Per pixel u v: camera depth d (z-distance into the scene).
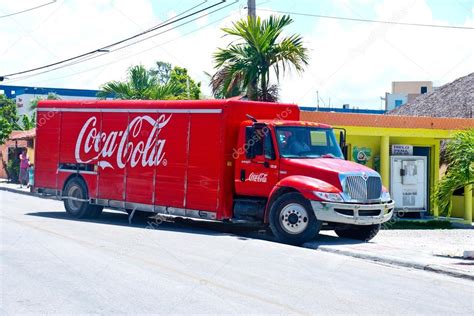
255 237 16.84
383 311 8.66
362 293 9.79
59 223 17.83
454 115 29.39
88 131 19.67
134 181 18.31
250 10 22.00
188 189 17.02
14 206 23.55
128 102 18.67
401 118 22.89
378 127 22.53
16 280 9.80
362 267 12.42
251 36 21.73
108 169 19.00
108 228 17.06
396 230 20.70
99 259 11.80
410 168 23.84
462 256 13.76
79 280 9.88
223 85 22.27
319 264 12.35
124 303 8.51
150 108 18.06
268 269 11.47
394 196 23.66
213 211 16.47
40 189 21.00
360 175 15.42
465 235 19.50
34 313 7.91
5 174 47.56
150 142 17.97
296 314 8.26
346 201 15.03
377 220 15.59
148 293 9.13
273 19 22.08
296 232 15.32
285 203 15.51
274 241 16.25
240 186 16.34
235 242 14.93
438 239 18.09
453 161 16.02
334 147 16.77
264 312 8.28
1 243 13.45
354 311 8.58
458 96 30.94
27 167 36.34
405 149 24.08
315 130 16.59
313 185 15.07
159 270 10.92
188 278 10.32
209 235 16.23
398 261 13.07
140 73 32.03
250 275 10.80
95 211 19.86
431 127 23.45
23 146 44.19
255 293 9.41
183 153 17.17
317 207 14.97
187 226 18.59
